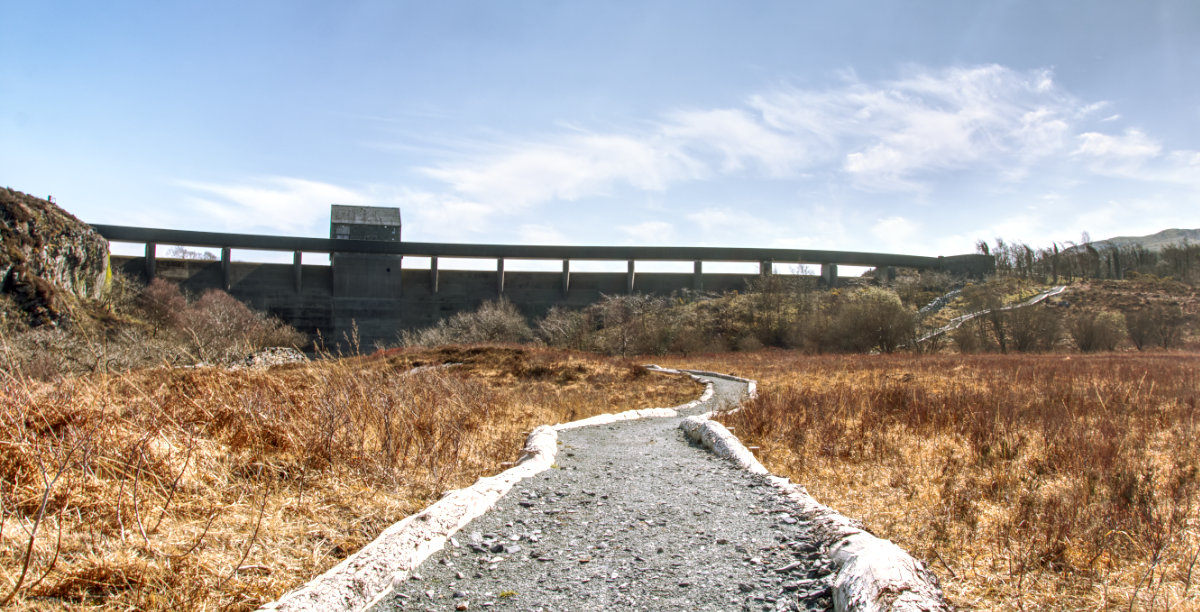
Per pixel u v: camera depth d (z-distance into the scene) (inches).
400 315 3767.2
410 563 202.2
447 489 297.9
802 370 1418.6
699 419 569.9
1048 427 473.1
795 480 353.1
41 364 457.1
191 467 263.3
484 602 177.6
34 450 227.3
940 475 359.3
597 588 187.6
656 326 2699.3
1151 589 198.4
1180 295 3230.8
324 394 397.1
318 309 3676.2
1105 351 2127.2
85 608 160.9
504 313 2866.6
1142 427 489.1
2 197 2219.5
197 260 3631.9
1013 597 191.6
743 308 3248.0
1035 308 2353.6
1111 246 4717.0
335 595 171.5
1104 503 280.7
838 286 4082.2
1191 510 275.6
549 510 274.2
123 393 355.9
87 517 211.3
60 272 2288.4
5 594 159.3
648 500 292.5
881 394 720.3
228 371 417.1
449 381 647.1
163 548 195.6
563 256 3919.8
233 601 172.4
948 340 2469.2
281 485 277.4
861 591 161.0
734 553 217.2
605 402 882.1
